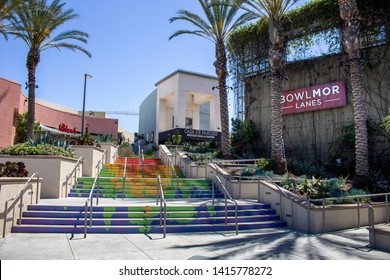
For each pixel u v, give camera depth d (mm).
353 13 14938
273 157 16703
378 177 15734
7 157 11859
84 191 13531
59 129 32281
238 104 25484
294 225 10234
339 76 19906
